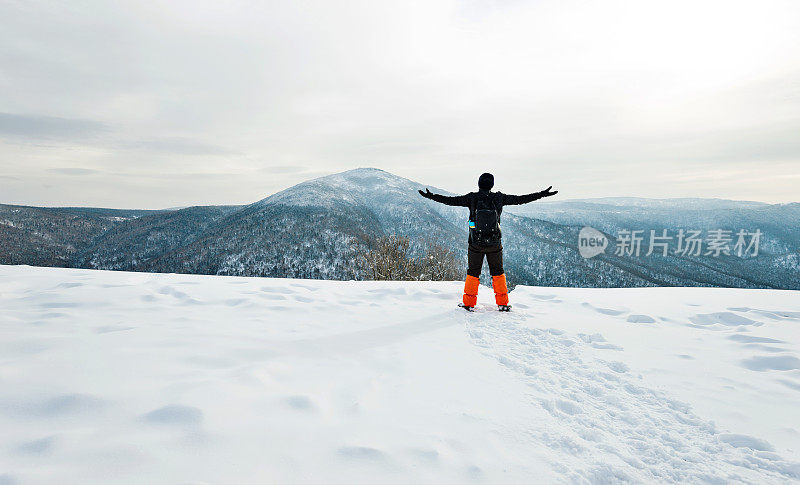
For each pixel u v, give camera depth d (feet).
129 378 7.88
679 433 7.32
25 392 6.93
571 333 13.64
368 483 5.31
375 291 20.06
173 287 17.95
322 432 6.52
